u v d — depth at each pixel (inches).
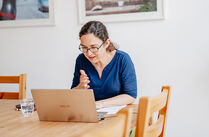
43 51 111.2
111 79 72.1
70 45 108.1
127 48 102.3
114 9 102.0
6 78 83.6
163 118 51.9
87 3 104.4
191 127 97.8
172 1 97.1
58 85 110.6
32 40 112.1
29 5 110.8
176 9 97.0
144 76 101.3
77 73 76.8
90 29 64.7
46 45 110.7
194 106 97.2
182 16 96.7
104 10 103.0
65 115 53.2
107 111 59.5
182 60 97.6
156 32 99.3
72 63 108.4
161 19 98.4
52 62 110.6
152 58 100.2
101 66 72.6
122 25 102.1
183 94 98.0
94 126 49.6
